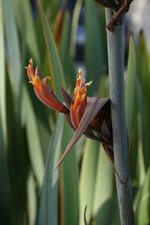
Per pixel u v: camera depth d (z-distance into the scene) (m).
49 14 1.31
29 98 1.05
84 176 0.94
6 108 1.03
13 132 1.03
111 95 0.62
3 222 0.98
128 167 0.64
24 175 1.03
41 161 1.04
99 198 0.92
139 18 1.84
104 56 1.30
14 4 1.18
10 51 1.10
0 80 1.00
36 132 1.04
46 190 0.84
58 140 0.84
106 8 0.61
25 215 1.02
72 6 2.38
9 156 1.02
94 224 0.87
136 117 1.01
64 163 0.85
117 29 0.60
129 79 0.83
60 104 0.64
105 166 0.92
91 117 0.60
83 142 1.03
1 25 1.01
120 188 0.65
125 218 0.66
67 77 1.19
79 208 0.91
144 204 0.93
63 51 1.22
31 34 1.09
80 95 0.62
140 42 1.11
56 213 0.83
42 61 1.18
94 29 1.25
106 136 0.63
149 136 1.06
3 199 0.98
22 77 1.06
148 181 0.93
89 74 1.23
